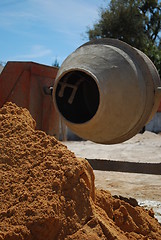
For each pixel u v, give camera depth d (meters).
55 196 3.56
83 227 3.57
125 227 4.44
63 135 18.03
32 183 3.69
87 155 14.43
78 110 7.36
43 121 15.49
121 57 6.91
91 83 7.28
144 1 40.12
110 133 6.80
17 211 3.44
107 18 37.22
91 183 4.22
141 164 7.24
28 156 3.96
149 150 16.80
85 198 3.74
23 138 4.15
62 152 3.99
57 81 6.91
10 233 3.25
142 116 6.95
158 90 6.99
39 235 3.36
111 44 7.31
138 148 17.50
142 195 8.09
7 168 3.88
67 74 7.06
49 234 3.40
